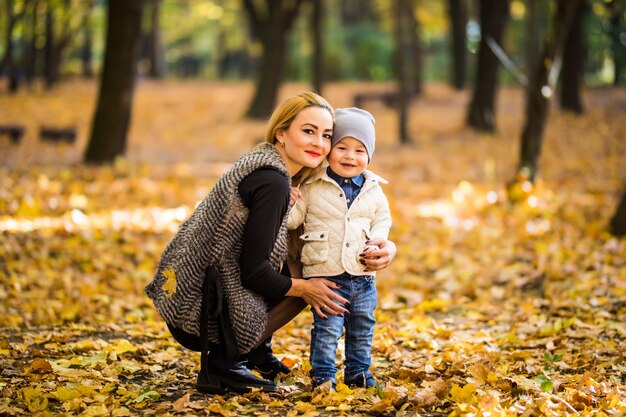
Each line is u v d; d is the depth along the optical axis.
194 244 3.54
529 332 5.38
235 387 3.76
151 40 36.44
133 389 3.90
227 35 45.09
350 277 3.78
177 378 4.17
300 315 6.17
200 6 40.41
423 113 26.16
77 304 6.35
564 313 5.85
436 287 7.23
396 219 10.61
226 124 23.23
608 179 14.54
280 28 24.12
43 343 4.93
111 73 14.09
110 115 14.06
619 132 21.02
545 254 7.98
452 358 4.57
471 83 36.69
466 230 9.83
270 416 3.49
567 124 22.44
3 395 3.76
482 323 5.88
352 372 3.90
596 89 30.69
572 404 3.69
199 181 13.02
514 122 23.86
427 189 13.31
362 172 3.91
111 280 7.27
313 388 3.83
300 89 31.44
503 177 14.81
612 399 3.67
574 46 24.27
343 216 3.76
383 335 5.19
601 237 8.88
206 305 3.52
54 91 27.70
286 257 3.76
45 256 7.65
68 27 28.69
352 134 3.73
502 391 3.91
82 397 3.73
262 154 3.58
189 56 52.34
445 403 3.69
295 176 3.84
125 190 11.56
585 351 4.75
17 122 21.30
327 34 39.41
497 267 7.79
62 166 13.49
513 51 35.09
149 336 5.26
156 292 3.69
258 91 24.27
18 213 9.28
